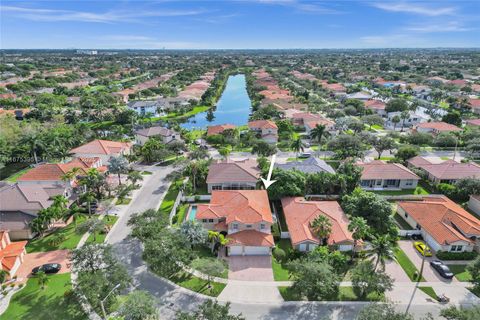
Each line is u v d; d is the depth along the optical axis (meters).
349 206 58.03
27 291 43.16
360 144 92.81
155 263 43.00
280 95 175.25
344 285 44.41
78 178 72.88
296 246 50.91
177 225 58.97
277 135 112.12
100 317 38.78
